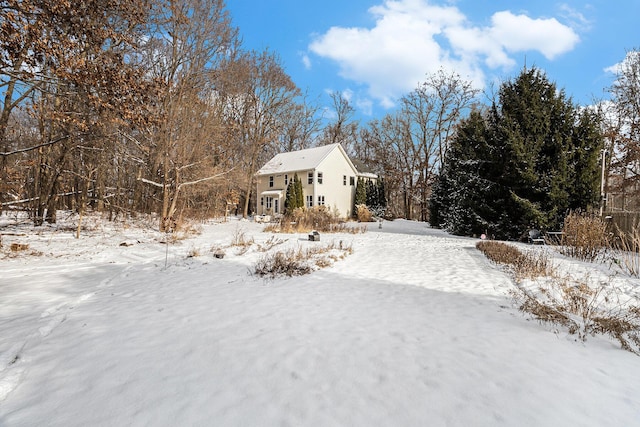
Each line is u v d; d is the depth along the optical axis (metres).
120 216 23.14
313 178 33.25
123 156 20.34
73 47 8.36
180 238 14.87
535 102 16.59
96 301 5.66
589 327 4.28
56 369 3.31
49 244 11.78
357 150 49.97
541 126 16.20
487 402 2.73
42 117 11.13
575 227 10.59
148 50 18.92
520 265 8.18
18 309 5.12
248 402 2.72
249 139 35.03
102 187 21.08
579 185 15.50
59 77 8.46
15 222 16.06
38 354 3.62
